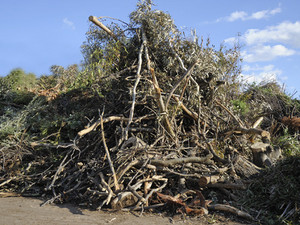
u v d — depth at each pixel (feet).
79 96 21.81
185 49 20.51
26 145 18.22
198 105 19.17
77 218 11.59
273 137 23.34
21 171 16.55
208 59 20.81
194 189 14.82
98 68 21.84
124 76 20.29
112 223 11.12
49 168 16.48
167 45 19.98
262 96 30.53
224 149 18.12
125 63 21.13
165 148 16.14
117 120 18.22
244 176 15.51
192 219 11.93
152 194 13.79
